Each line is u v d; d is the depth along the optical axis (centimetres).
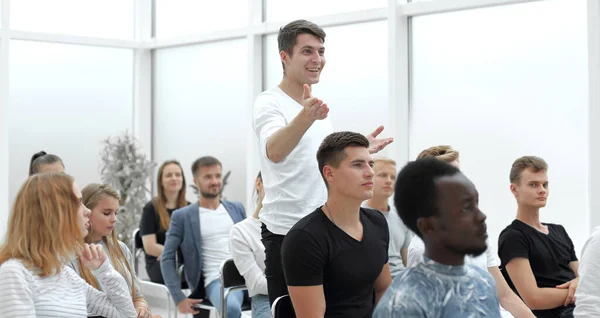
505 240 416
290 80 338
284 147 299
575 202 550
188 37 808
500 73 588
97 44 823
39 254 306
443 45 619
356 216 305
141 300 403
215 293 556
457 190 192
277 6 737
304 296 294
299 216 330
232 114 787
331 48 695
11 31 768
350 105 680
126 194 780
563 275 416
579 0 545
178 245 577
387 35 652
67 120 819
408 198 195
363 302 308
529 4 570
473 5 588
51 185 312
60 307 310
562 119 555
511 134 583
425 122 632
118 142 792
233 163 788
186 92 831
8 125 779
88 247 350
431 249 197
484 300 199
